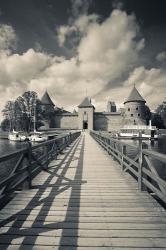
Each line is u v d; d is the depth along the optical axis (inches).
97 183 220.2
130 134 2177.7
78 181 227.1
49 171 272.2
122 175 256.1
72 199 170.9
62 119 3075.8
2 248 103.7
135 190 196.9
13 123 2677.2
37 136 1828.2
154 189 160.2
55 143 382.9
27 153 194.4
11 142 1845.5
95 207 155.0
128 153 898.1
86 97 3056.1
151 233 119.0
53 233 117.9
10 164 775.1
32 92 2748.5
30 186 199.2
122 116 2992.1
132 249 104.3
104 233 118.6
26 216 138.1
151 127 2244.1
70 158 385.7
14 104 2719.0
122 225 128.2
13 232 118.2
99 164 330.6
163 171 633.6
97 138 792.3
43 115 2945.4
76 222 131.2
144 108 2874.0
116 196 179.6
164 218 138.5
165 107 3221.0
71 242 109.7
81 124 2962.6
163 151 1179.3
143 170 188.5
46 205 157.2
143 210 150.6
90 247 105.7
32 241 109.9
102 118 3036.4
